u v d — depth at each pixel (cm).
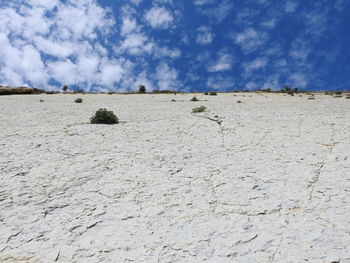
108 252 421
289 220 500
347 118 1433
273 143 998
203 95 5009
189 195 596
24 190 605
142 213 526
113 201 568
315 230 468
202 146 974
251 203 560
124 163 784
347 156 814
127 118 1575
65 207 543
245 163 791
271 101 3111
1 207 535
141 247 433
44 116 1599
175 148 945
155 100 3434
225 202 566
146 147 952
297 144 970
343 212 517
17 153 840
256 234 462
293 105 2414
